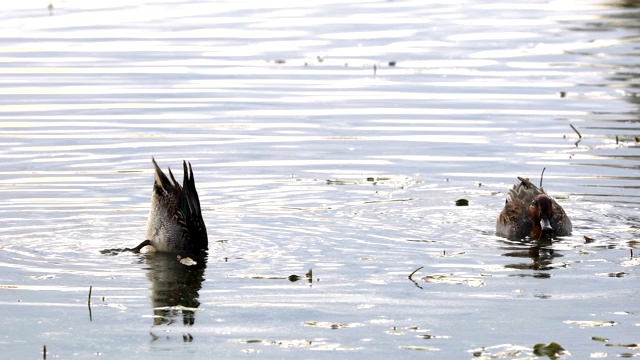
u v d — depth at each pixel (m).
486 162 29.44
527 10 52.84
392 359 17.34
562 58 42.16
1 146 30.44
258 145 30.91
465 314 19.33
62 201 26.08
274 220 24.91
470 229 24.62
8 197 26.20
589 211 25.58
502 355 17.45
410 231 24.30
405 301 19.98
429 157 29.95
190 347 17.88
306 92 36.94
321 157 29.84
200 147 30.67
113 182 27.62
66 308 19.62
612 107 34.88
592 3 55.34
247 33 46.06
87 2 53.28
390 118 33.78
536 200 24.09
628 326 18.72
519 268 21.95
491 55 42.75
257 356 17.50
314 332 18.50
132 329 18.69
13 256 22.34
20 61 40.44
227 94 36.53
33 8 51.56
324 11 51.41
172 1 53.59
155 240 22.89
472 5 53.97
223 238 23.69
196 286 20.78
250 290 20.56
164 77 38.59
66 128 32.34
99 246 23.17
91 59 41.00
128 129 32.34
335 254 22.67
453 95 36.56
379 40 45.19
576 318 19.12
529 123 33.16
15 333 18.48
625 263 22.22
